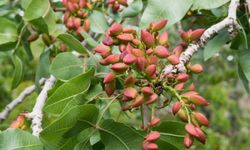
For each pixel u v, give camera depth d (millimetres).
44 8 775
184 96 571
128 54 561
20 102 886
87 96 620
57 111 604
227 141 1799
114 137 576
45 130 551
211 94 1852
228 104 1951
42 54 847
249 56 710
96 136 593
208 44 716
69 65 662
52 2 897
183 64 600
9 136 555
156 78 576
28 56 907
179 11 684
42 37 834
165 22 620
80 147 573
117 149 574
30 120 653
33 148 557
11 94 1611
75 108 554
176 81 578
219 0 677
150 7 689
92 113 567
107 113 687
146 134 575
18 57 825
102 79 633
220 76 1627
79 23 780
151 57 574
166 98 595
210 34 631
